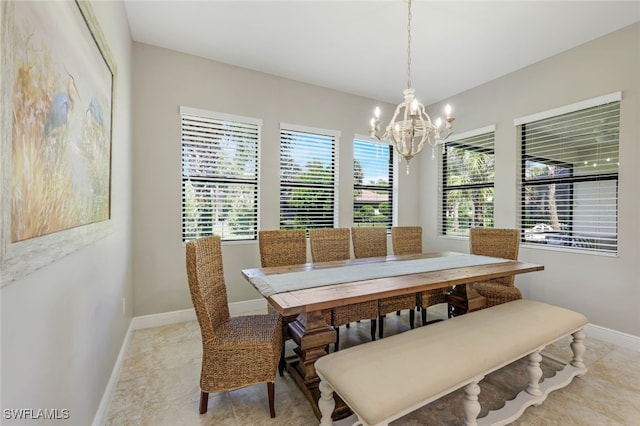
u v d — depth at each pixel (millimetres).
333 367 1326
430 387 1224
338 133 3881
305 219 3709
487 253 2963
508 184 3391
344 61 3119
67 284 1112
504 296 2551
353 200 4066
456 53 2939
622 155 2484
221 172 3199
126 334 2422
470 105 3824
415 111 2070
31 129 800
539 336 1671
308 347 1743
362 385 1189
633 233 2426
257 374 1608
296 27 2535
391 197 4457
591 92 2676
